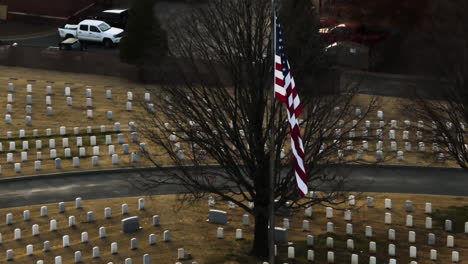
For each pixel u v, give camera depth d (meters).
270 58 89.31
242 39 90.44
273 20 72.94
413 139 118.12
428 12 146.50
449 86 113.50
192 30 128.88
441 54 121.19
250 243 93.56
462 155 106.44
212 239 94.31
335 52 119.00
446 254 92.44
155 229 96.12
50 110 126.81
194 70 101.88
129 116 126.94
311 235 95.19
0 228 96.19
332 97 107.00
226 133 99.75
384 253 91.88
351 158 114.81
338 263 89.31
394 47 148.12
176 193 104.81
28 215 98.19
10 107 127.06
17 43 156.88
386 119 124.81
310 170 89.69
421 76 139.62
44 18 167.62
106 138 118.38
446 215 101.50
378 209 102.69
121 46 137.75
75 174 110.12
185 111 91.81
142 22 136.62
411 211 102.44
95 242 92.88
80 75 141.88
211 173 92.94
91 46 156.75
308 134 90.62
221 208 101.62
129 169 110.88
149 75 138.12
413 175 112.62
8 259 88.88
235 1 105.62
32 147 116.69
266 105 90.31
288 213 94.69
